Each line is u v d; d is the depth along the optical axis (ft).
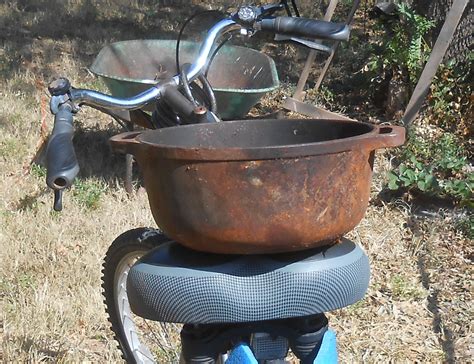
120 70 8.28
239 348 2.80
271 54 13.15
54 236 6.46
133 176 8.08
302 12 14.57
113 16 15.55
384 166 8.43
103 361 4.73
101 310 5.32
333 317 5.49
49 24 14.70
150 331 4.74
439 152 8.71
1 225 6.57
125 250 3.89
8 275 5.82
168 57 8.53
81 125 9.52
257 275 2.69
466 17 9.87
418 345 5.19
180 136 3.05
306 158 2.51
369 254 6.55
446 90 9.60
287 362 2.93
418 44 9.91
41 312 5.21
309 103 10.30
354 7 10.16
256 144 3.15
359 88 10.93
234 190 2.52
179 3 16.56
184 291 2.73
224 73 8.22
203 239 2.63
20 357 4.66
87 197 7.22
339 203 2.61
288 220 2.54
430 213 7.52
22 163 8.24
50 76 11.75
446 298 5.87
